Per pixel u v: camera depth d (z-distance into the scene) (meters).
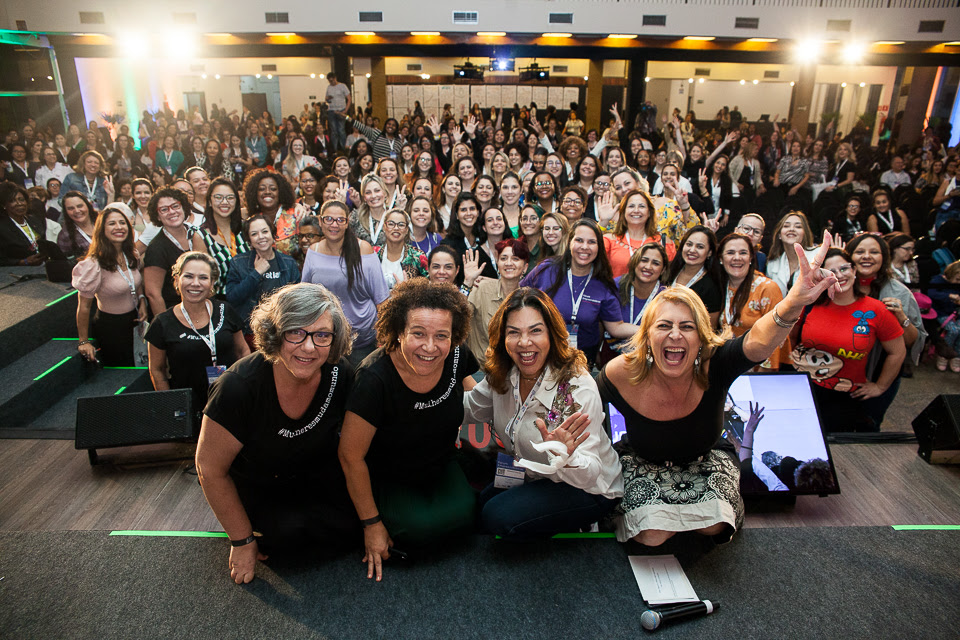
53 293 4.43
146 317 3.90
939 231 5.67
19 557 1.82
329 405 1.73
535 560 1.83
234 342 2.79
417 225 4.19
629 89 11.32
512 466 1.98
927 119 12.43
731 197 6.66
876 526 1.98
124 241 3.66
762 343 1.68
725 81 14.65
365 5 9.39
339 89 10.55
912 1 9.41
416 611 1.63
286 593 1.69
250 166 9.01
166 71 14.32
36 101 10.45
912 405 4.06
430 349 1.62
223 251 3.61
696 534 1.94
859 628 1.57
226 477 1.67
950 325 4.54
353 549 1.89
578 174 5.63
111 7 9.35
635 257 3.10
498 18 9.49
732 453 2.30
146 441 2.44
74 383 3.79
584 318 3.06
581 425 1.66
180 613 1.62
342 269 3.23
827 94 14.49
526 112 12.79
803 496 2.30
